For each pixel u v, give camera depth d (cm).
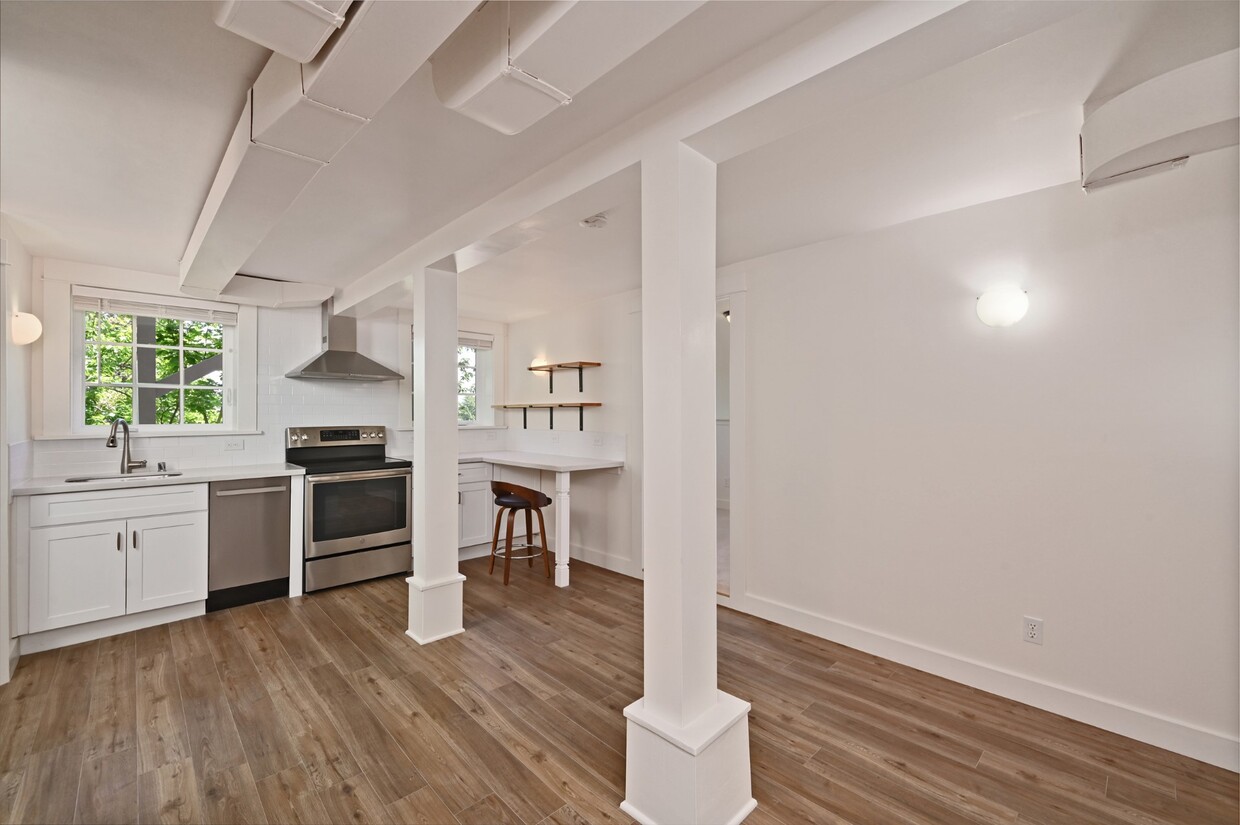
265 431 422
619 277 394
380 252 321
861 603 298
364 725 225
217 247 254
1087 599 229
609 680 265
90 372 364
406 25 112
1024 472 244
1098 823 174
